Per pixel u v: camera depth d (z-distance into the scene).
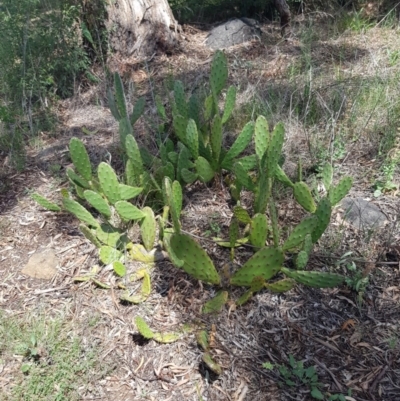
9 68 4.88
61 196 3.75
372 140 3.92
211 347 2.63
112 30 5.70
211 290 2.93
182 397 2.48
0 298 3.04
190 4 7.15
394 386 2.48
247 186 3.17
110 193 3.13
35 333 2.77
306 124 4.10
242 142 3.42
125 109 3.69
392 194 3.47
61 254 3.29
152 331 2.75
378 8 6.45
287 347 2.65
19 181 4.01
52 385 2.54
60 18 5.10
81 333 2.79
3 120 4.38
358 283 2.84
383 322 2.75
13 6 4.84
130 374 2.60
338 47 5.57
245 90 4.72
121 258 3.14
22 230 3.51
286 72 4.99
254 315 2.79
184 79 5.31
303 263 2.68
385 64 4.98
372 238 3.15
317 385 2.47
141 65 5.72
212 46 6.17
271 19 6.89
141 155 3.56
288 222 3.29
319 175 3.62
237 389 2.48
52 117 4.77
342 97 4.21
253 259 2.66
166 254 3.14
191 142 3.30
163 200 3.34
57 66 5.18
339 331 2.72
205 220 3.38
